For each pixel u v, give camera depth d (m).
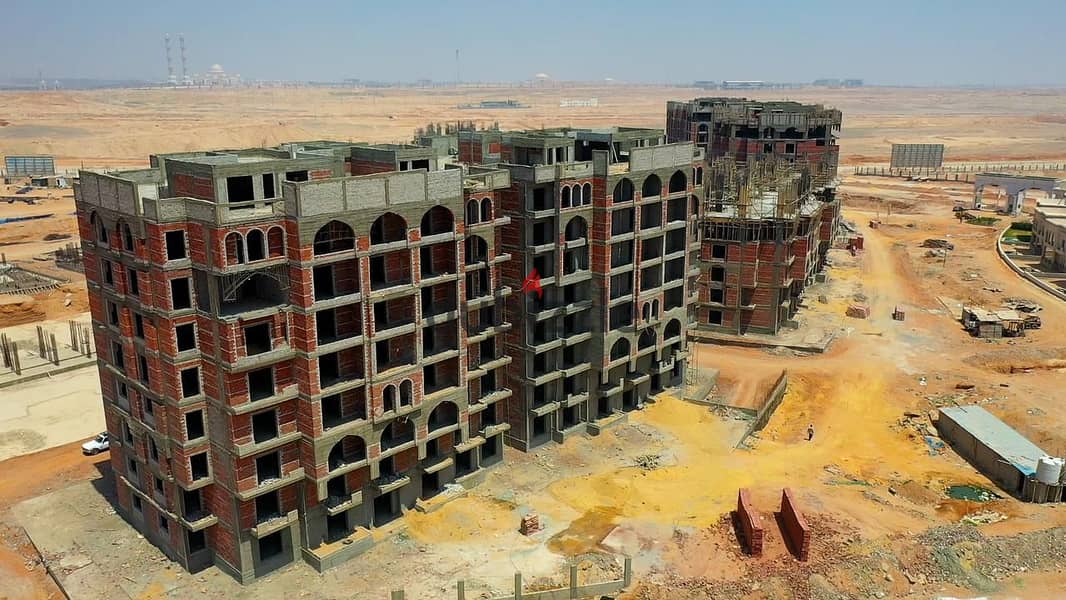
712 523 66.19
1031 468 73.25
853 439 85.00
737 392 97.00
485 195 68.44
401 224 61.75
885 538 63.34
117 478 67.00
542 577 58.97
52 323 119.06
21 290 129.88
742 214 109.88
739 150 162.00
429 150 68.00
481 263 70.12
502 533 65.12
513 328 77.12
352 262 59.09
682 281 90.12
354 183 55.94
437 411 70.56
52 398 93.12
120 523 66.94
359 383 59.94
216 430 56.69
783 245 109.81
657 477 74.94
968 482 75.81
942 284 141.38
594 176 77.19
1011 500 72.12
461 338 67.50
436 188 61.59
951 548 61.75
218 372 54.75
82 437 83.56
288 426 58.19
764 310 113.12
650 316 86.44
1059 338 112.69
